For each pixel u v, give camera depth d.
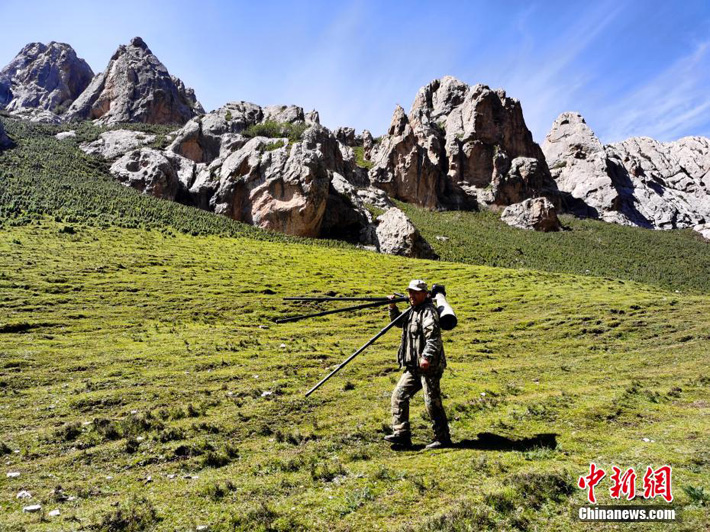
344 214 59.72
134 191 53.81
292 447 6.03
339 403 8.09
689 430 5.75
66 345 12.90
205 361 11.54
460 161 107.12
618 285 28.97
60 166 55.78
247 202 57.00
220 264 30.48
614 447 5.33
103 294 20.45
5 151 55.78
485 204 100.75
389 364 11.43
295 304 21.48
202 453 5.95
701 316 17.80
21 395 8.71
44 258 25.86
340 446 5.93
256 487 4.75
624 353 13.58
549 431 6.12
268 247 40.19
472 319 19.97
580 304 21.62
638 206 124.50
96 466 5.63
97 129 85.25
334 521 3.97
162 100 106.19
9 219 32.84
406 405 6.00
